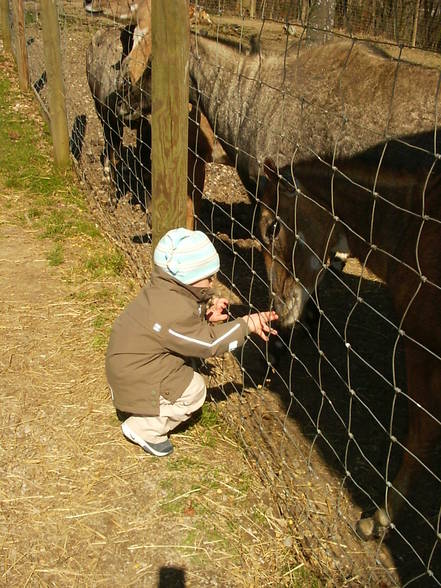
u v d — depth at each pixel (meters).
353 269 4.72
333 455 2.98
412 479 2.46
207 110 3.98
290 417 3.21
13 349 3.48
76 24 9.01
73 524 2.49
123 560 2.36
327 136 2.72
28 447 2.85
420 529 2.62
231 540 2.45
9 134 6.67
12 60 9.51
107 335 3.61
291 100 3.04
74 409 3.08
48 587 2.25
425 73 2.42
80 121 7.29
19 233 4.78
